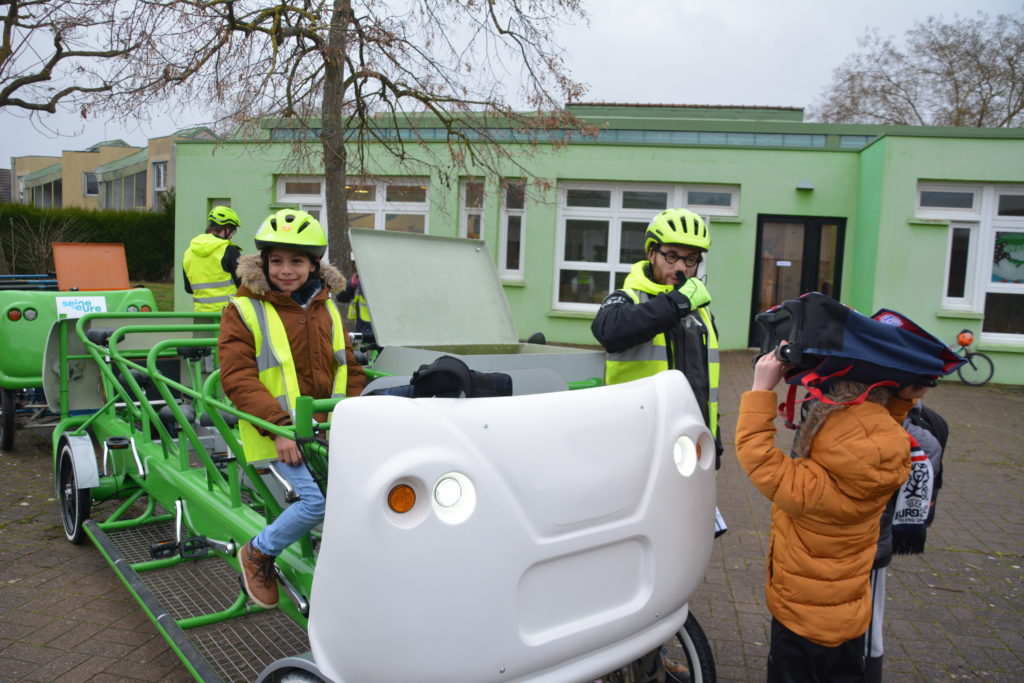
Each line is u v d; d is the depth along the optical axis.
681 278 3.12
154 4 6.84
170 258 24.44
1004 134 11.81
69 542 4.66
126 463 4.54
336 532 1.90
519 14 7.65
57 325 4.85
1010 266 12.24
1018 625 3.90
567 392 2.26
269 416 2.66
